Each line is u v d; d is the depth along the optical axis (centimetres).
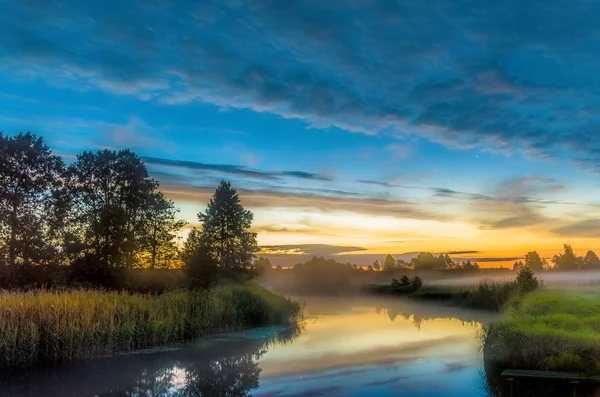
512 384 1334
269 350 1978
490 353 1611
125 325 1923
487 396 1259
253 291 2947
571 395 1227
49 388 1376
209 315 2377
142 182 3306
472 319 3278
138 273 3091
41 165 2884
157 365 1680
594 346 1426
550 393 1251
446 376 1502
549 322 1795
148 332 2023
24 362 1625
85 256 2908
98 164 3167
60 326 1733
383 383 1416
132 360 1750
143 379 1482
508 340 1522
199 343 2100
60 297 1975
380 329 2691
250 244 4144
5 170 2719
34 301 1836
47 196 2938
